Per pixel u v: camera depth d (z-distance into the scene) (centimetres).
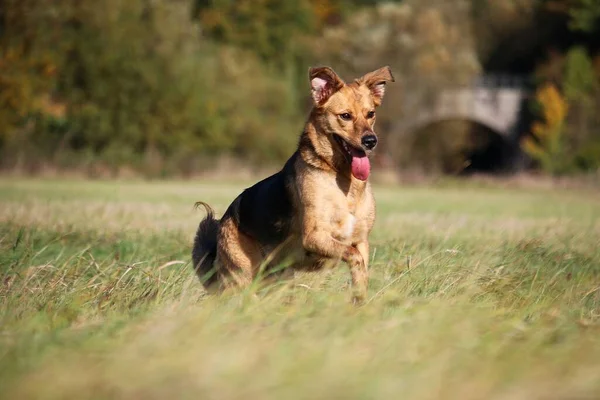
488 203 2873
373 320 571
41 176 4203
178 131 4997
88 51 4762
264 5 6606
